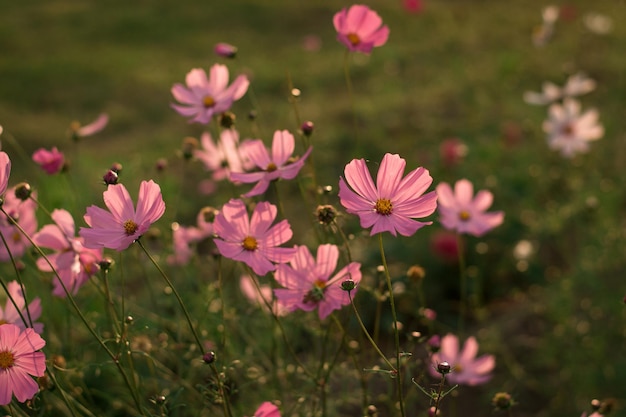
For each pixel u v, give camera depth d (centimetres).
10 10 578
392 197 124
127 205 126
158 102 390
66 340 155
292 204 240
